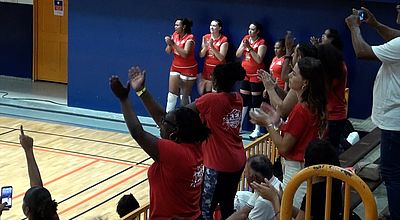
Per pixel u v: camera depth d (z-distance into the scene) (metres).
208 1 14.55
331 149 4.64
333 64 6.66
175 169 4.70
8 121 14.86
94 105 16.05
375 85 5.15
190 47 14.17
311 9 13.70
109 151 13.09
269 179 5.77
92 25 15.74
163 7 15.04
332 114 6.97
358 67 13.41
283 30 13.97
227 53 14.40
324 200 4.48
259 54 13.80
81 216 9.94
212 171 6.33
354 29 5.18
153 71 15.38
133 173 11.90
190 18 14.79
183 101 14.47
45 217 4.87
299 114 5.50
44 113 15.61
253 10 14.16
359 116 13.52
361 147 7.58
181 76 14.38
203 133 4.86
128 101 4.66
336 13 13.51
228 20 14.40
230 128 6.34
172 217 4.79
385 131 5.07
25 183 11.14
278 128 6.07
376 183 6.55
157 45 15.25
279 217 4.51
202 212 6.36
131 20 15.38
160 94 15.39
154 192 4.82
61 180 11.40
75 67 16.05
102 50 15.77
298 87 5.54
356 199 6.02
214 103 6.25
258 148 8.20
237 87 14.34
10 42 18.66
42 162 12.26
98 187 11.16
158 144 4.66
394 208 5.13
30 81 18.47
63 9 17.95
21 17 18.41
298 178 4.29
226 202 6.50
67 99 16.23
